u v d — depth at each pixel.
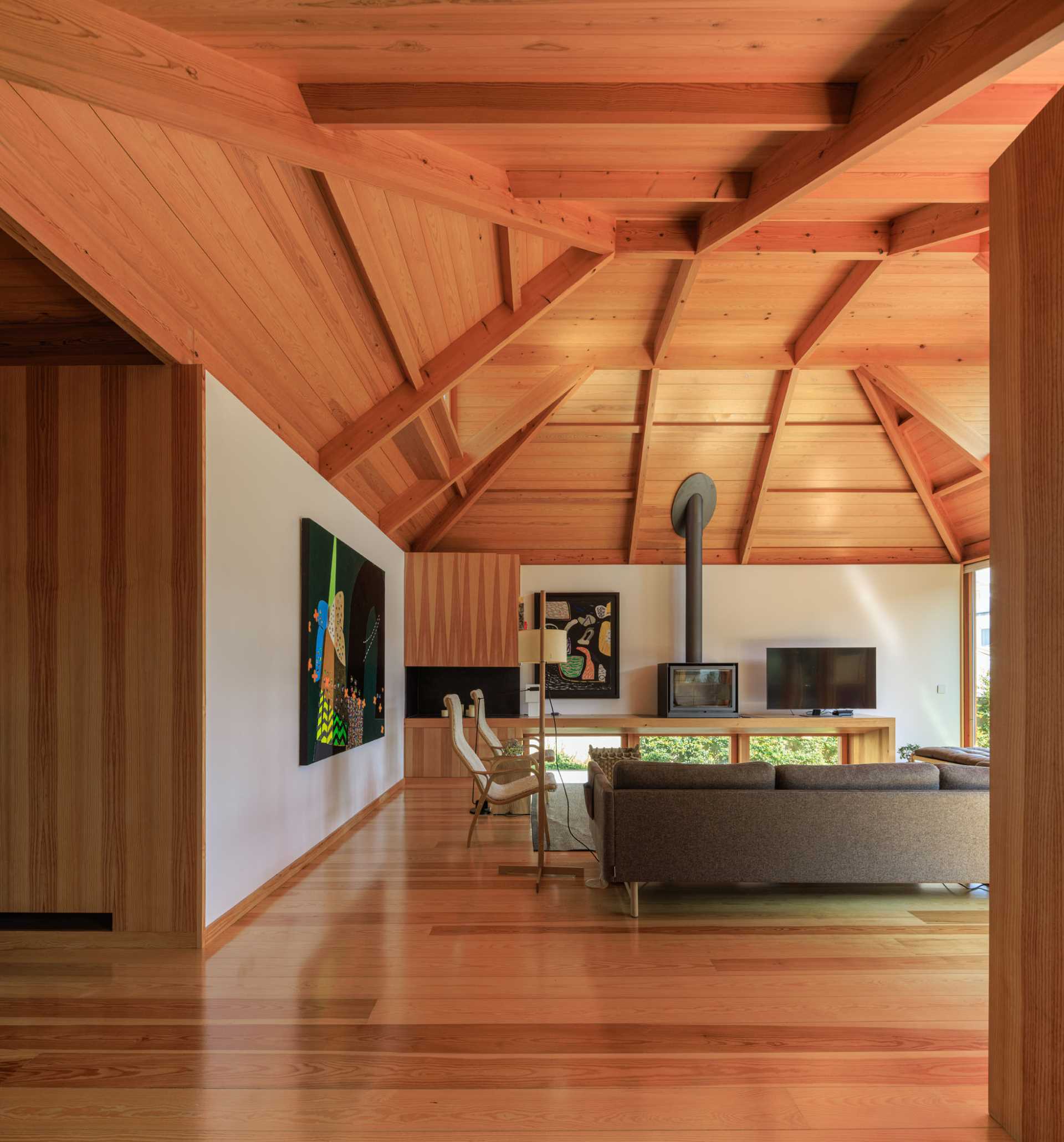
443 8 2.38
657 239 4.89
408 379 5.55
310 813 5.26
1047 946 2.04
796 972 3.33
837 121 2.92
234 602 4.10
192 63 2.46
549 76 2.80
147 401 3.78
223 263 3.51
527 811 6.86
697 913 4.12
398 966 3.40
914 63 2.60
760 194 3.76
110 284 2.98
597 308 6.61
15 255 3.34
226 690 3.98
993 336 2.35
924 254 5.88
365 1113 2.29
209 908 3.74
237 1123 2.24
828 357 7.28
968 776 4.27
